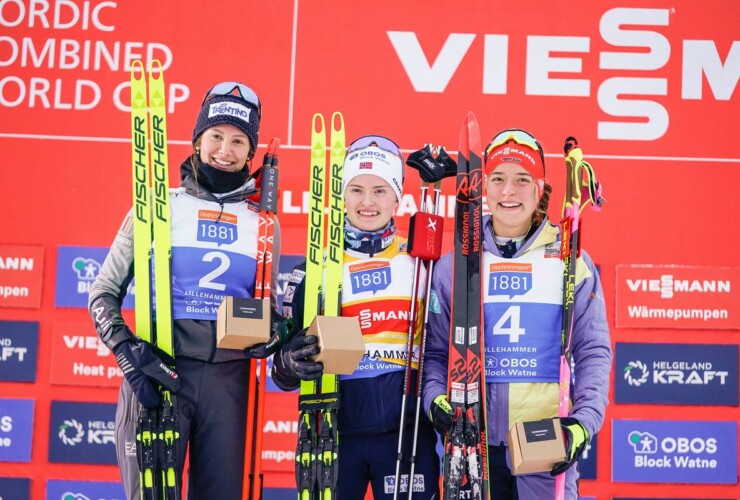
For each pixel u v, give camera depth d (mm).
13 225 8305
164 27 8531
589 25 8547
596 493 8070
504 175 6656
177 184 8383
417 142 8461
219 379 6430
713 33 8539
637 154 8430
